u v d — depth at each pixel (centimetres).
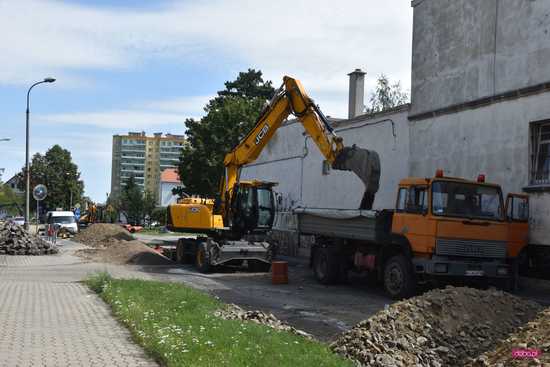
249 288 1589
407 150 2077
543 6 1530
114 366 653
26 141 3188
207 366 623
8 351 715
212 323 881
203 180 4759
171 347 703
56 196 9038
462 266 1331
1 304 1103
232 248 1983
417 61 2039
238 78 6247
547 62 1509
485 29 1730
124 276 1780
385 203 2184
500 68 1666
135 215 7600
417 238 1356
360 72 2864
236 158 2122
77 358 686
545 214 1484
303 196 2859
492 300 934
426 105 1978
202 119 4919
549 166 1507
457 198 1363
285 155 3072
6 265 2020
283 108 1953
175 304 1080
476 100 1744
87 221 6266
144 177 14088
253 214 2130
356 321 1115
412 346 786
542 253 1509
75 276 1719
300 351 727
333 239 1717
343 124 2498
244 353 686
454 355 786
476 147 1739
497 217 1391
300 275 1931
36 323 910
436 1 1955
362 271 1620
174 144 14100
